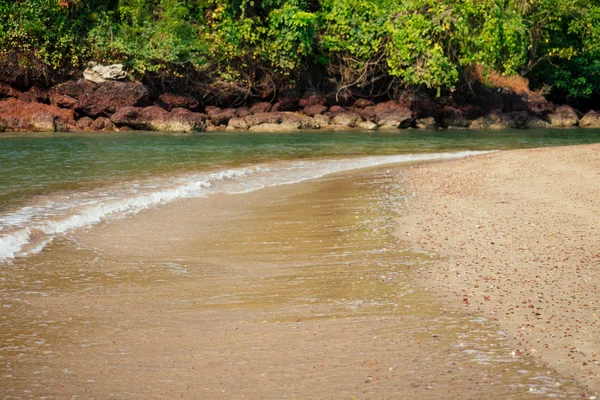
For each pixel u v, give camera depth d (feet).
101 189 47.32
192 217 38.29
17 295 23.06
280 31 119.03
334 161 68.80
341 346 17.43
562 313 19.66
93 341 18.40
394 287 22.95
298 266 26.53
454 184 47.67
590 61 150.10
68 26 105.91
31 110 96.73
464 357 16.47
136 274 25.93
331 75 127.34
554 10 143.02
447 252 27.91
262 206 41.88
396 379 15.24
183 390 15.01
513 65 129.18
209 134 98.27
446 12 119.96
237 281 24.61
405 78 122.01
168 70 109.60
